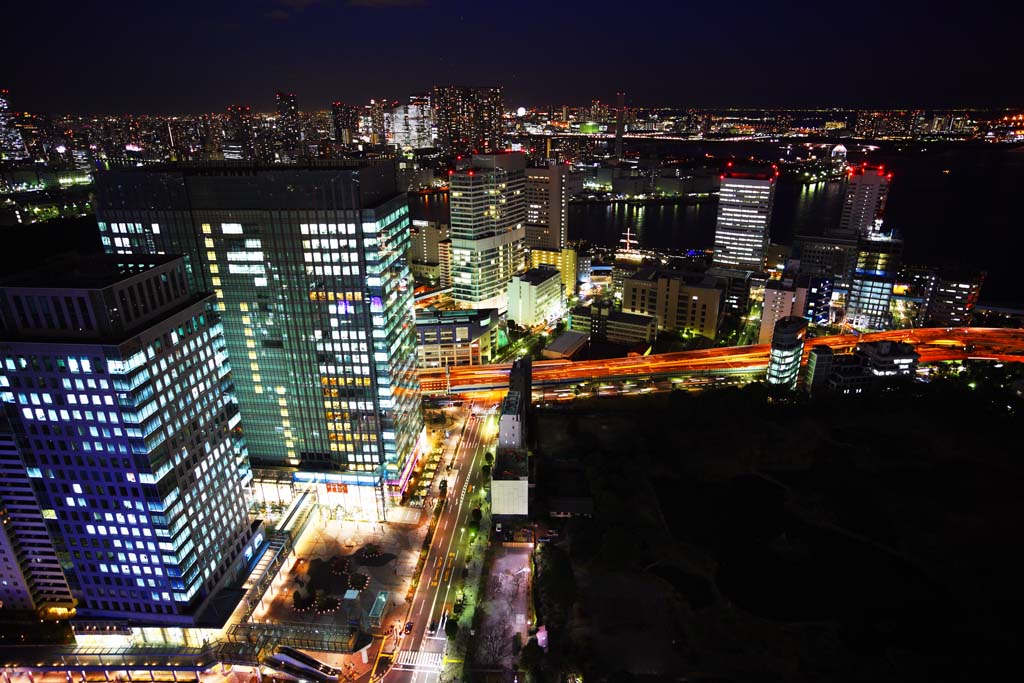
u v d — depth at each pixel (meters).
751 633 158.88
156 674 154.88
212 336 162.12
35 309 134.25
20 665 151.62
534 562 183.62
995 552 184.38
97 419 138.12
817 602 168.12
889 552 185.25
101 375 133.75
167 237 183.38
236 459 175.00
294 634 160.00
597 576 177.12
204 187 177.00
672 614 164.50
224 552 169.38
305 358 193.88
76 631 157.75
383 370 192.88
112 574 155.00
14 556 160.00
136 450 139.88
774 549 186.75
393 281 194.62
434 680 150.88
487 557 188.50
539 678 144.25
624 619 162.75
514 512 194.50
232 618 163.88
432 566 187.62
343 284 182.88
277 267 183.25
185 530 153.62
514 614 167.62
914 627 160.25
